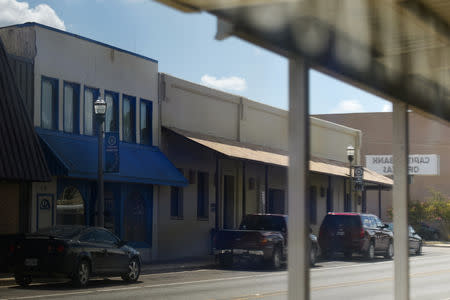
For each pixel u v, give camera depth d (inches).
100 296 595.8
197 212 1252.5
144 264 1030.4
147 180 1040.2
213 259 1162.6
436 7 200.5
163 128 1161.4
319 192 1711.4
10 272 821.2
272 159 1312.7
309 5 175.9
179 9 158.6
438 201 2282.2
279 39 173.3
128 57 1091.3
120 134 1066.1
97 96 1025.5
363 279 845.2
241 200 1390.3
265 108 1480.1
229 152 1168.8
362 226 1245.7
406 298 260.2
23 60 896.9
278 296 613.6
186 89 1225.4
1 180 830.5
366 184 1904.5
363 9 188.2
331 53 201.3
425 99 288.2
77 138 973.2
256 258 987.3
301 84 182.9
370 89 239.5
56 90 950.4
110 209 1050.1
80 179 976.9
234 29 161.9
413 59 247.8
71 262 665.0
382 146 2719.0
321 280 827.4
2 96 828.6
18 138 829.8
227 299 585.3
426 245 2028.8
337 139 1849.2
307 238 177.3
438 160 2503.7
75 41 985.5
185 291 655.8
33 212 887.1
